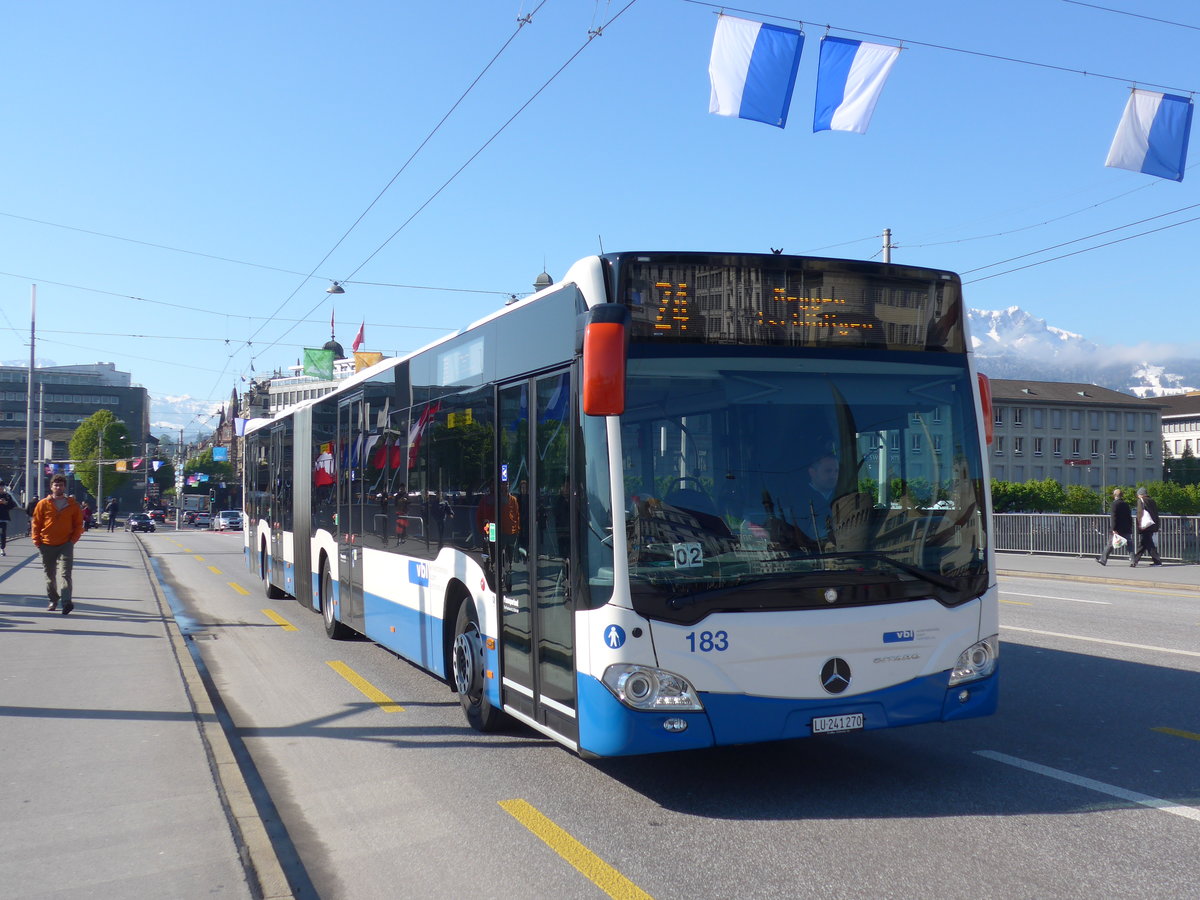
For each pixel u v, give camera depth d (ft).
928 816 19.34
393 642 33.76
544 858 17.54
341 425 42.24
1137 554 81.87
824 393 20.44
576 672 20.02
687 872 16.74
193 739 24.26
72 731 25.07
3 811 19.02
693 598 19.03
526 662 22.90
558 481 21.24
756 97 35.60
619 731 18.81
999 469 387.14
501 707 24.58
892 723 19.92
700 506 19.42
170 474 504.84
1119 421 407.64
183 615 53.98
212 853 16.84
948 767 22.67
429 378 30.53
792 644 19.38
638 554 19.02
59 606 51.29
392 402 34.68
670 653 18.88
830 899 15.51
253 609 56.65
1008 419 391.45
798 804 20.27
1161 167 39.70
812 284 20.74
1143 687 30.66
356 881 16.85
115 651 37.14
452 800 21.02
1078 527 91.66
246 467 72.59
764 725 19.17
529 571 22.68
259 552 64.80
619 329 18.12
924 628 20.26
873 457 20.48
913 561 20.36
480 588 25.75
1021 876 16.25
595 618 19.35
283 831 19.44
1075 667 33.96
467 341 27.12
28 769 21.76
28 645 38.47
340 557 42.01
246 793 20.13
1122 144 39.65
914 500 20.67
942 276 21.68
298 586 51.39
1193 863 16.71
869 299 21.04
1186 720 26.58
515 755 24.49
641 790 21.47
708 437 19.72
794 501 19.85
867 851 17.53
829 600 19.67
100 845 17.22
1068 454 398.21
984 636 20.89
